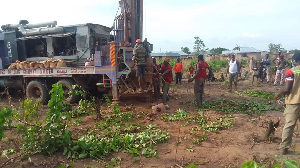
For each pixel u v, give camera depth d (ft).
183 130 21.40
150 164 14.90
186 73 86.02
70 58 36.65
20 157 15.79
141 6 38.93
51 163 14.98
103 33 38.73
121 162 15.15
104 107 31.19
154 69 34.27
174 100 35.65
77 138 18.94
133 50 30.99
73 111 26.63
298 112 15.51
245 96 39.14
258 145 17.85
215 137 19.60
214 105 31.37
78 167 14.51
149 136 18.74
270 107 29.68
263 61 56.70
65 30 37.01
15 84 39.01
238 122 23.75
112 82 30.91
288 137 15.74
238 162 14.98
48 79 35.99
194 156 16.02
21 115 19.10
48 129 16.08
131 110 29.09
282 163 13.62
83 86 33.63
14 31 40.37
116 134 19.70
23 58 40.83
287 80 15.44
